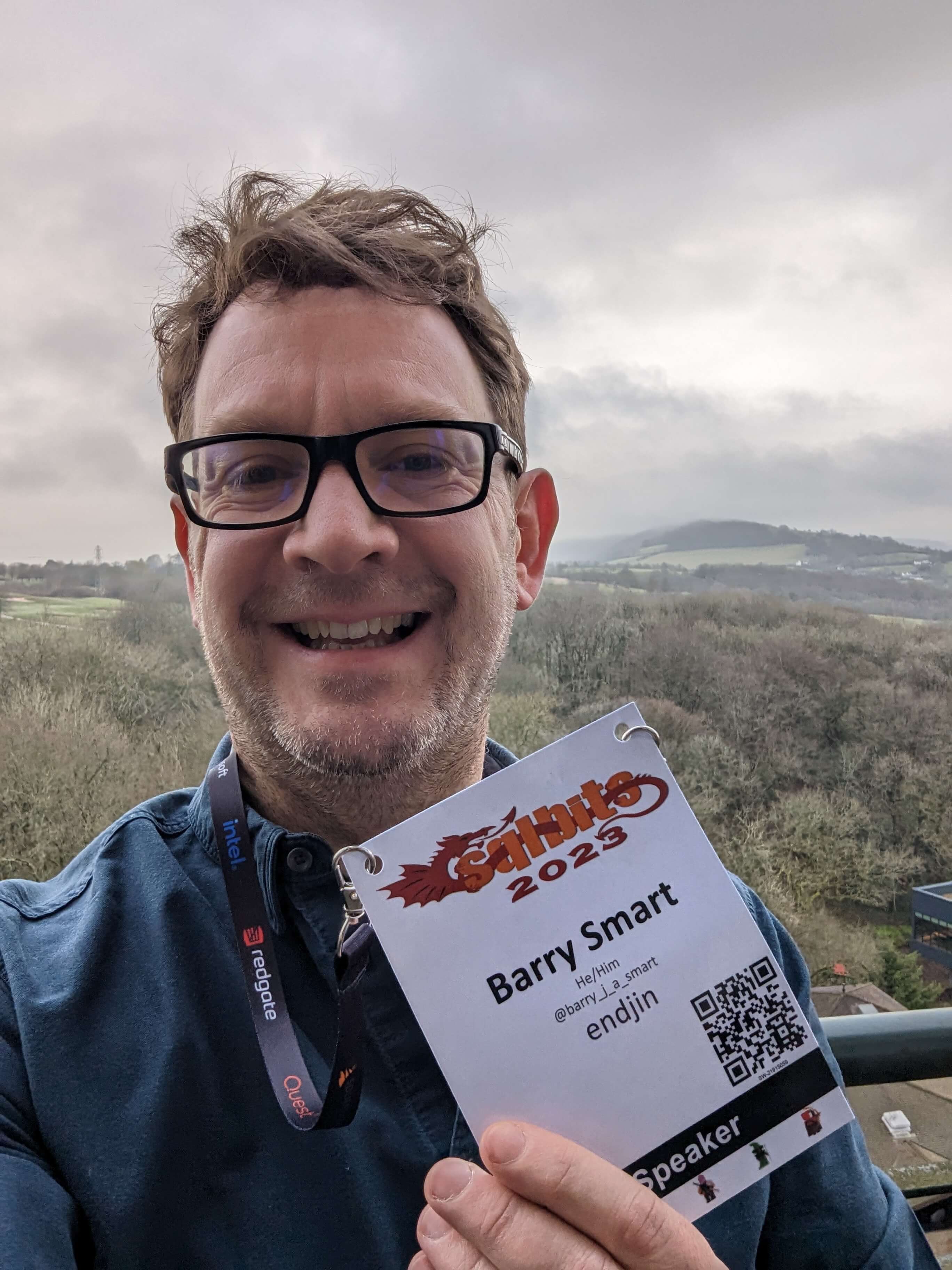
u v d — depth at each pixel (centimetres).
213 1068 73
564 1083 62
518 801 65
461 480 89
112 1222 66
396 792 87
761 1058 64
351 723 82
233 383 88
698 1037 63
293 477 86
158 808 93
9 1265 57
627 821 66
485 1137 53
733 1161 62
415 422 87
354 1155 71
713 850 66
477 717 94
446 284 95
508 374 104
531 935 63
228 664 87
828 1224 86
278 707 85
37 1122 69
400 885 63
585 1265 49
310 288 88
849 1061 115
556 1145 52
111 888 83
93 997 75
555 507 118
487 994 62
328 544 80
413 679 86
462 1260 52
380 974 79
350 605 83
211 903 83
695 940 65
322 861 81
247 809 88
